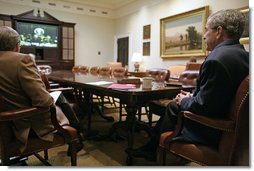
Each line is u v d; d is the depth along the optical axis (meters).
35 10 6.79
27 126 1.24
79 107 2.56
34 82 1.18
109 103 3.98
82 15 7.68
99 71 4.19
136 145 2.24
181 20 5.48
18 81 1.19
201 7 4.91
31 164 1.78
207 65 1.11
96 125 2.96
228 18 1.20
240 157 1.03
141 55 6.78
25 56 1.21
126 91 1.55
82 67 5.04
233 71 1.07
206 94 1.09
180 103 1.31
